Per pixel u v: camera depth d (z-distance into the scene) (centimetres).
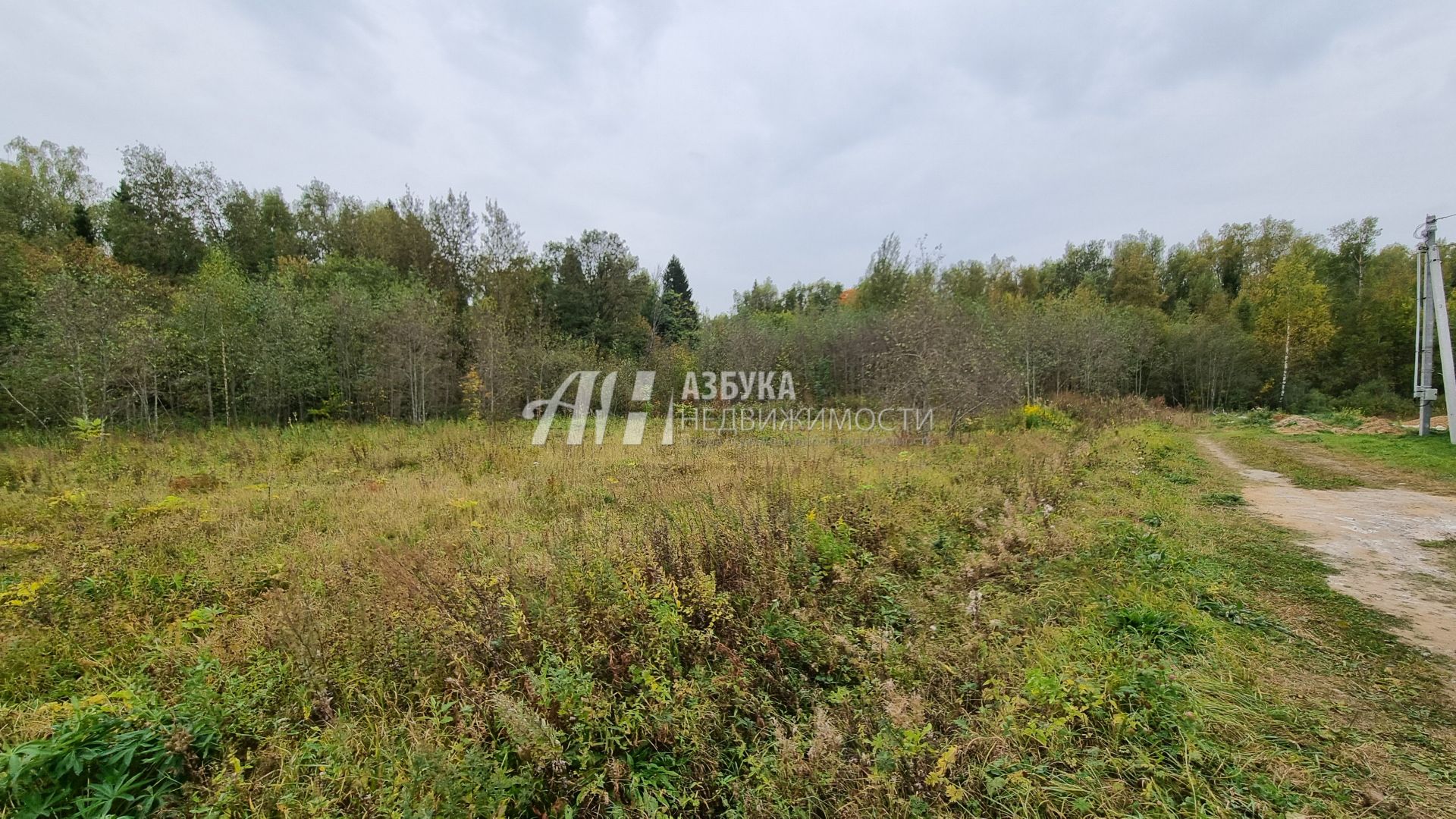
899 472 734
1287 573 409
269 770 235
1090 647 294
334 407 1630
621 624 312
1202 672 270
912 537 502
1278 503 636
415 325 1622
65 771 205
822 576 409
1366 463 913
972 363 1186
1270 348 2597
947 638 328
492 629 301
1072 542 467
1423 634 311
